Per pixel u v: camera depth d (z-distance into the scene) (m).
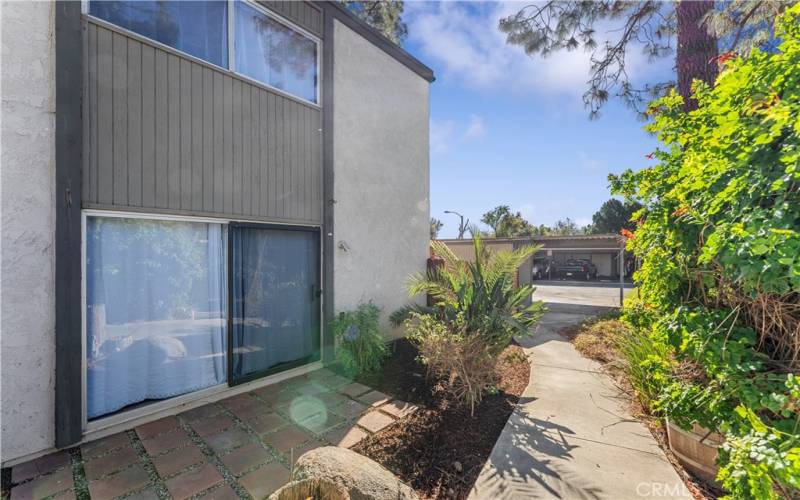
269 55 4.88
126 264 3.52
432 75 7.89
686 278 2.51
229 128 4.32
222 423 3.52
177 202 3.81
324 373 5.00
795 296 1.97
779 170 1.85
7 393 2.80
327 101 5.56
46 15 2.99
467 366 3.81
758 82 1.99
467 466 2.76
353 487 1.96
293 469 2.34
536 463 2.77
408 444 3.09
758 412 2.05
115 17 3.46
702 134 2.38
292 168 5.07
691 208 2.33
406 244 7.21
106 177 3.31
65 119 3.06
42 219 2.96
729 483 1.76
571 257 27.67
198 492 2.51
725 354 2.09
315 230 5.41
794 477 1.44
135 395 3.57
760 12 5.31
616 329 6.26
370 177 6.37
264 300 4.70
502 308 4.29
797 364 1.92
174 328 3.86
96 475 2.69
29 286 2.90
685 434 2.66
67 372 3.05
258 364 4.60
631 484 2.51
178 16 3.93
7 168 2.80
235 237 4.38
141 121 3.55
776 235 1.65
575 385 4.41
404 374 4.88
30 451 2.89
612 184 3.20
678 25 6.00
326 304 5.45
